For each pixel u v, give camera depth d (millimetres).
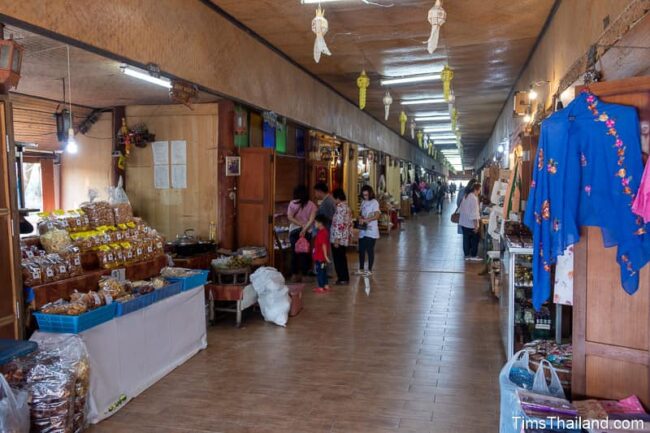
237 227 6570
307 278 8117
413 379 3963
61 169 7145
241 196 6547
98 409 3273
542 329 4074
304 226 7602
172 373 4117
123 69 4543
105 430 3172
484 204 11688
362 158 13844
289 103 7996
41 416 2834
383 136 16922
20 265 3246
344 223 7543
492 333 5168
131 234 4719
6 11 3029
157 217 6539
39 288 3414
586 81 3324
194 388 3816
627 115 2326
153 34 4488
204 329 4766
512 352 4035
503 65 8234
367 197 8477
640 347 2428
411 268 9023
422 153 30625
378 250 11375
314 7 5633
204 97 5926
